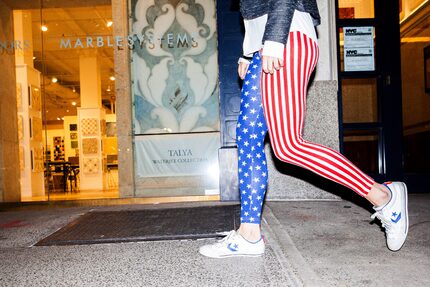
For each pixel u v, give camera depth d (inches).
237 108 173.3
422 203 134.8
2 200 213.8
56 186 430.6
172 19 186.4
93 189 418.9
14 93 238.4
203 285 62.7
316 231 97.7
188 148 184.5
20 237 106.1
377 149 166.1
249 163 75.9
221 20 172.9
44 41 260.1
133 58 187.0
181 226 109.5
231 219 116.8
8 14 229.5
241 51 172.4
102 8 231.9
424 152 164.1
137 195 184.9
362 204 137.6
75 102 722.8
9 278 70.4
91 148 475.2
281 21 63.9
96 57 381.1
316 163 68.1
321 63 152.1
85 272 72.1
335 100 150.5
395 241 72.7
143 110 186.7
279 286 61.1
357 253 77.4
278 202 145.9
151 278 67.2
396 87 161.9
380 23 162.6
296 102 67.1
